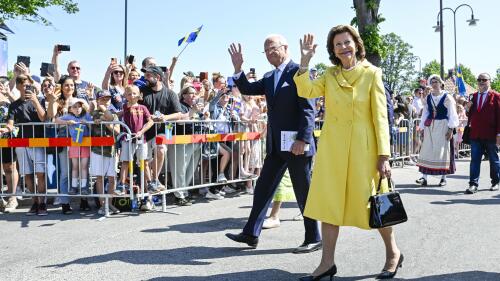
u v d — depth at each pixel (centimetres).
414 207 691
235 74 498
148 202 684
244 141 834
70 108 687
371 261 431
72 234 548
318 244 473
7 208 710
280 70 484
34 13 1869
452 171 915
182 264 430
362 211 366
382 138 366
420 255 448
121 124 652
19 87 715
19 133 704
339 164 372
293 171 475
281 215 652
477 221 595
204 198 798
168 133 702
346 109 372
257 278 391
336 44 378
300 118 465
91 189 679
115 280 388
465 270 405
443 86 933
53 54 870
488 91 852
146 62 784
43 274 405
